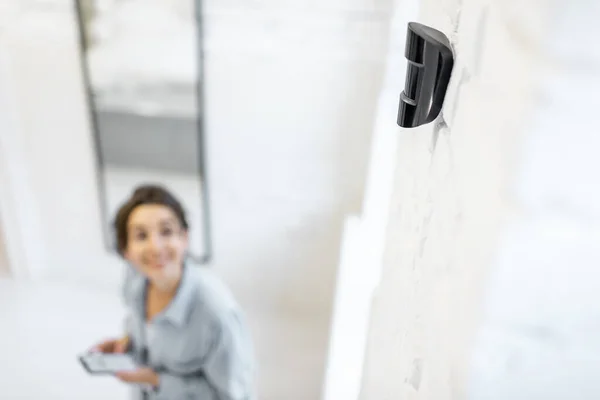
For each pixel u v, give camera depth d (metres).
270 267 2.20
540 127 0.19
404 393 0.42
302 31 1.75
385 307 0.63
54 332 2.17
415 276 0.42
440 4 0.41
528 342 0.22
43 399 1.91
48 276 2.39
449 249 0.30
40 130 2.06
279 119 1.90
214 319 1.10
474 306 0.23
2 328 2.18
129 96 1.92
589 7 0.17
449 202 0.31
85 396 1.93
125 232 1.12
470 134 0.27
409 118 0.35
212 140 1.97
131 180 2.09
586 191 0.19
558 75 0.18
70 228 2.27
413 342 0.40
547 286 0.21
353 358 1.02
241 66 1.83
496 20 0.23
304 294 2.25
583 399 0.23
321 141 1.92
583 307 0.21
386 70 1.58
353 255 1.34
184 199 2.08
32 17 1.84
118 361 1.19
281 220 2.10
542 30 0.18
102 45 1.84
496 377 0.23
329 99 1.84
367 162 1.94
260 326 2.23
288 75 1.83
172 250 1.09
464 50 0.29
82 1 1.78
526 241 0.20
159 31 1.79
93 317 2.24
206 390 1.18
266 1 1.72
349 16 1.71
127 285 1.22
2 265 2.40
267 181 2.02
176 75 1.85
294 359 2.11
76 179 2.15
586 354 0.22
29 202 2.22
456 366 0.25
